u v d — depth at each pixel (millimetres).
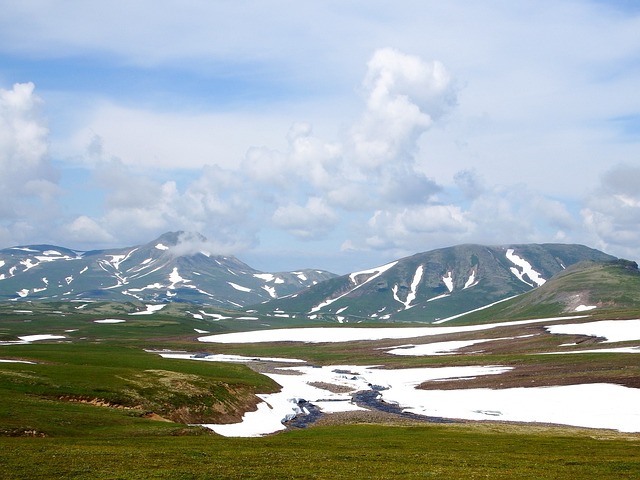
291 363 197875
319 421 88875
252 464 42906
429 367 163375
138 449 48625
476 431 72562
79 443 52000
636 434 70188
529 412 90750
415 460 47750
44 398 78062
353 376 151625
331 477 37844
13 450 45219
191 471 38594
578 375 119188
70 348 178875
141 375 98812
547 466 44688
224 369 132125
